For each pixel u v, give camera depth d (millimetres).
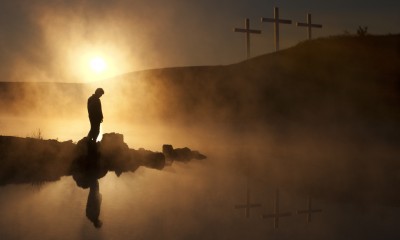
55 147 15375
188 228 7656
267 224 8086
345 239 7180
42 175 12906
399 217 8758
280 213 9000
